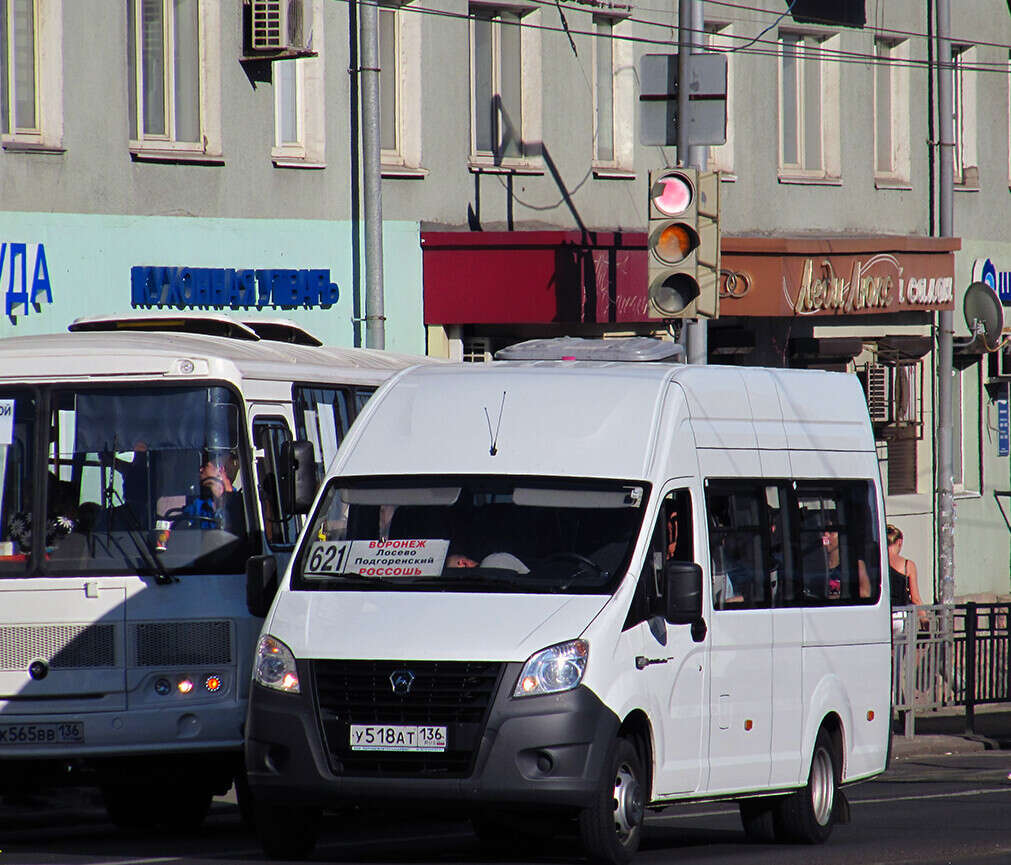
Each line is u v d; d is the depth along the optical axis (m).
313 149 87.12
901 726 80.44
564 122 98.81
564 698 39.00
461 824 55.75
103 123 78.69
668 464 43.38
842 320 111.75
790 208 111.62
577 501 42.28
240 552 49.72
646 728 41.28
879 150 119.31
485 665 39.09
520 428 43.72
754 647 46.00
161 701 48.84
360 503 43.12
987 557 123.88
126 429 49.94
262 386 51.59
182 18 82.31
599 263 92.25
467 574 41.25
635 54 102.81
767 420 48.50
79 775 49.16
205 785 53.22
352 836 51.69
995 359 125.06
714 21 106.06
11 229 75.12
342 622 40.31
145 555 49.12
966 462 123.19
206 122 82.81
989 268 125.81
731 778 44.94
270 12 83.00
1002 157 127.44
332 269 87.75
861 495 52.50
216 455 49.91
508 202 96.12
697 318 66.19
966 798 63.12
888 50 119.94
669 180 66.06
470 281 91.19
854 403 53.22
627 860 40.34
